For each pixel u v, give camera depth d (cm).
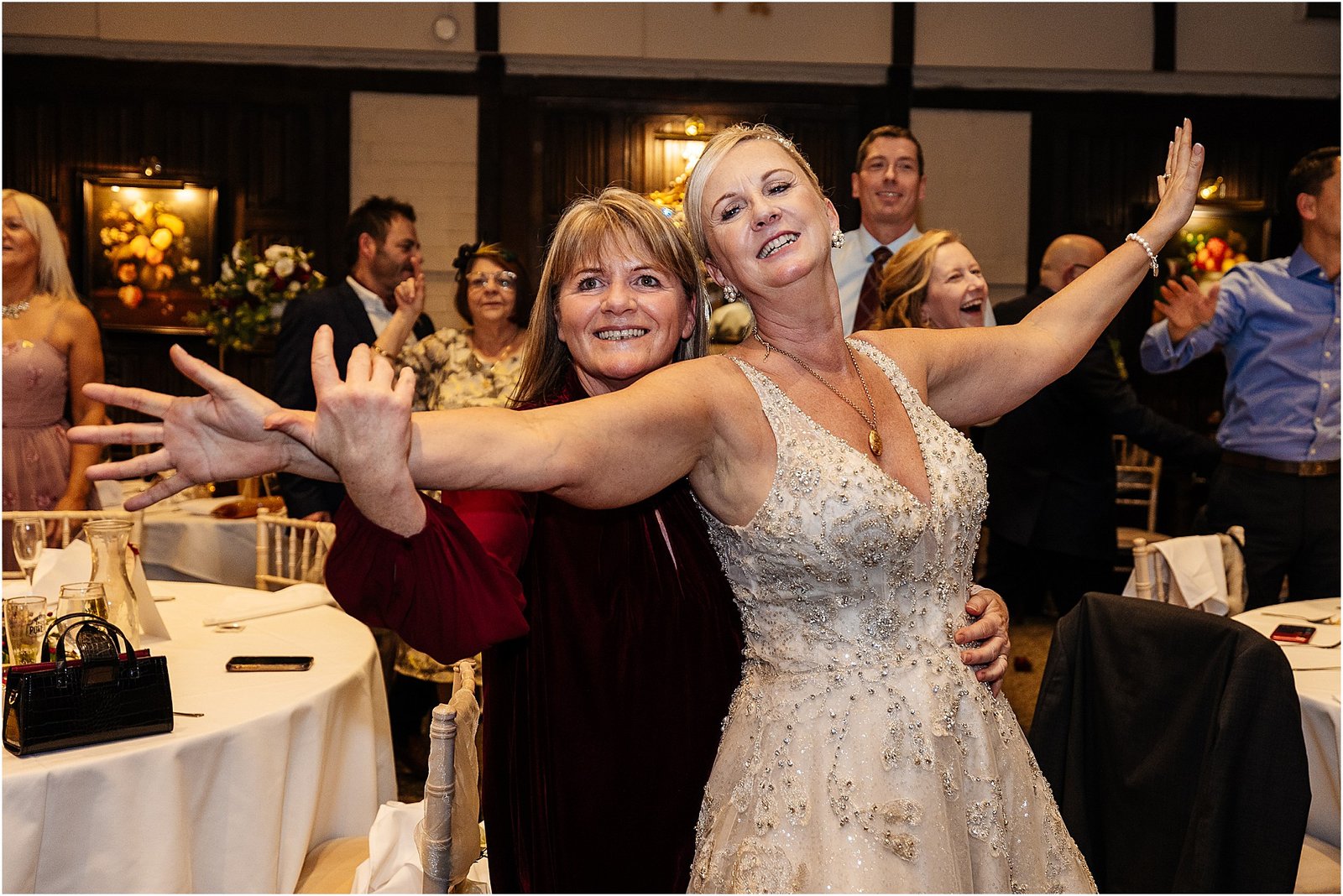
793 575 141
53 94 732
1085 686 212
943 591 149
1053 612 612
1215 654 189
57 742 181
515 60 754
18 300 383
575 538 147
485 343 375
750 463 138
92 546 239
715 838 142
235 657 234
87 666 185
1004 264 777
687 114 764
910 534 140
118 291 733
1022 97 771
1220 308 371
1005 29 764
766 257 144
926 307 343
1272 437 362
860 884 131
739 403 137
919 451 150
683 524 153
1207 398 773
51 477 383
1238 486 369
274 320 506
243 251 500
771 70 766
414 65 753
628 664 148
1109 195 777
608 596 148
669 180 766
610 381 161
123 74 736
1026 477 409
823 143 771
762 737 143
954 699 145
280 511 416
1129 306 768
